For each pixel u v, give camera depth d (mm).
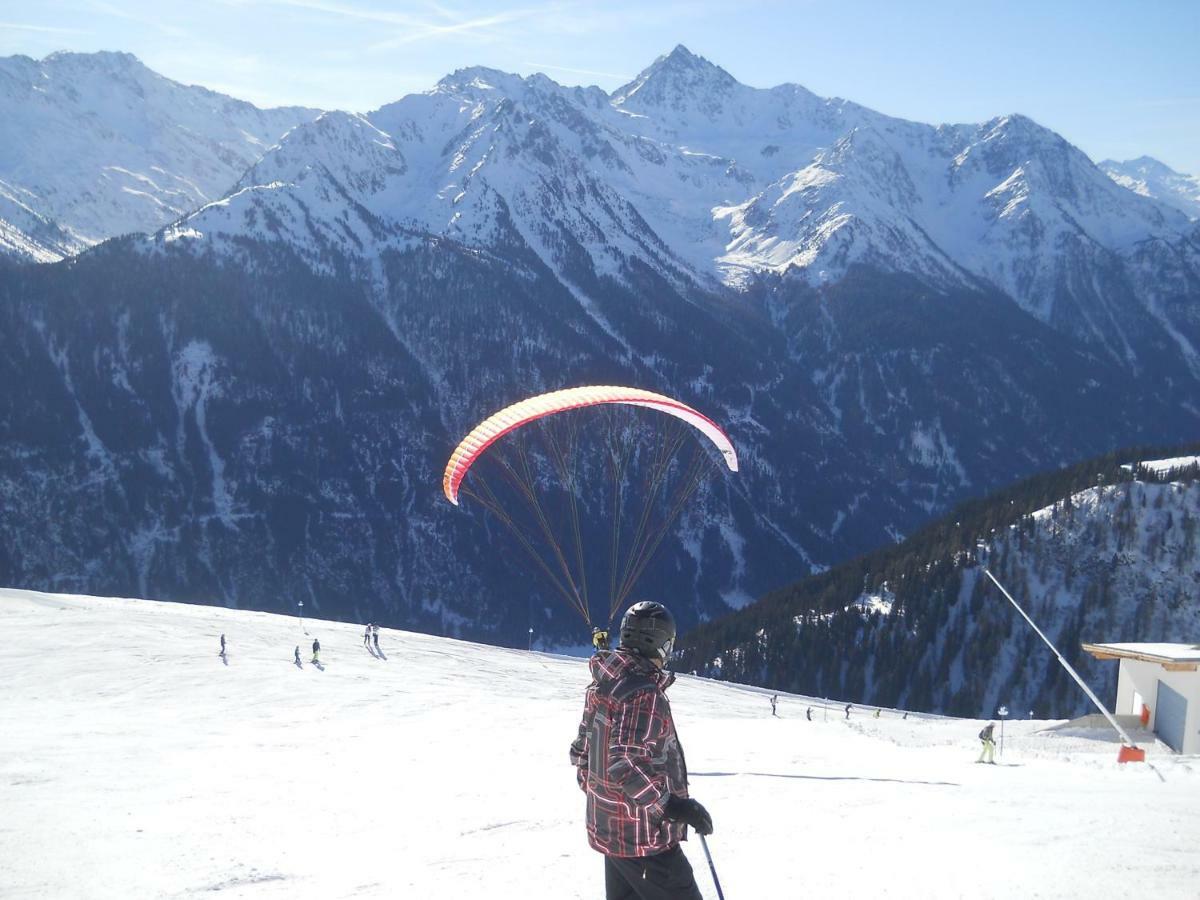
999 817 9914
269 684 41906
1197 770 16453
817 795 12430
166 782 16109
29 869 9273
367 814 12320
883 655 99750
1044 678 90562
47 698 37719
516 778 15805
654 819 4949
